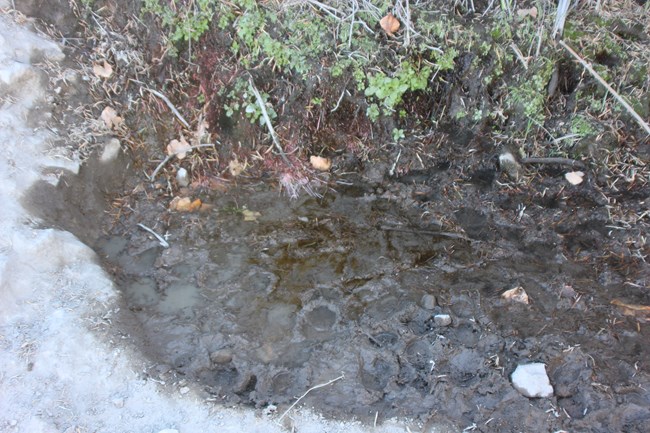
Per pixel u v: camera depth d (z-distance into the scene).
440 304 3.18
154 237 3.52
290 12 3.68
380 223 3.71
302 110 3.90
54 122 3.51
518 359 2.89
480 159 4.01
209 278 3.33
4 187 3.11
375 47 3.76
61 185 3.35
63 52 3.66
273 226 3.66
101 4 3.78
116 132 3.71
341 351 2.94
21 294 2.85
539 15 3.80
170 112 3.85
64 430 2.42
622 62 3.87
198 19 3.68
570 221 3.70
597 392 2.73
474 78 3.90
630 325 3.08
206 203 3.76
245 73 3.78
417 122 4.03
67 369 2.63
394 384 2.79
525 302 3.19
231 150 3.94
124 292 3.21
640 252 3.51
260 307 3.18
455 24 3.81
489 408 2.68
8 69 3.38
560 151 3.96
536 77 3.84
